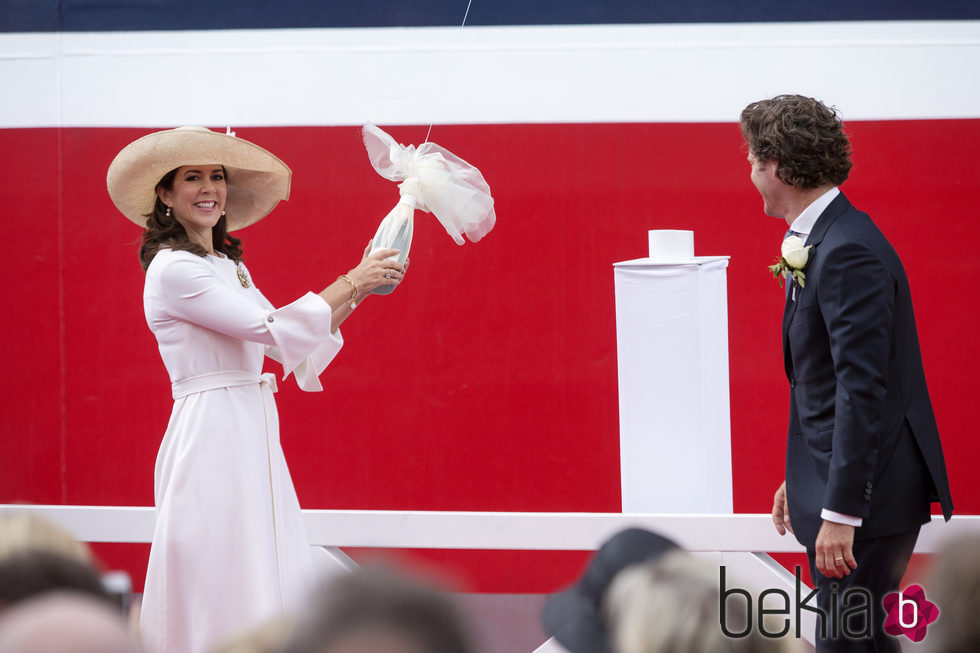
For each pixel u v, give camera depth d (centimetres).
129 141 1511
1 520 366
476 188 944
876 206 1460
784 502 856
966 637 334
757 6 1462
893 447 725
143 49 1503
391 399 1509
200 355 819
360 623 217
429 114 1498
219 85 1505
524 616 1360
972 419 1445
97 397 1519
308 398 1516
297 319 810
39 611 255
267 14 1497
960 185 1448
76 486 1516
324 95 1502
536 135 1495
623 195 1491
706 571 328
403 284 1505
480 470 1503
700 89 1479
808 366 751
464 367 1505
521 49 1488
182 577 788
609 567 461
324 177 1511
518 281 1502
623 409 1037
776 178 768
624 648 320
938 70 1441
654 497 1029
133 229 1518
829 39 1454
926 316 1455
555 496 1497
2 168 1514
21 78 1508
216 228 914
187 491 794
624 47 1480
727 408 1107
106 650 248
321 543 970
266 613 784
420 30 1491
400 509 1505
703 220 1487
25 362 1517
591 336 1496
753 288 1485
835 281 714
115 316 1519
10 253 1516
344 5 1491
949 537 351
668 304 1016
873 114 1453
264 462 830
